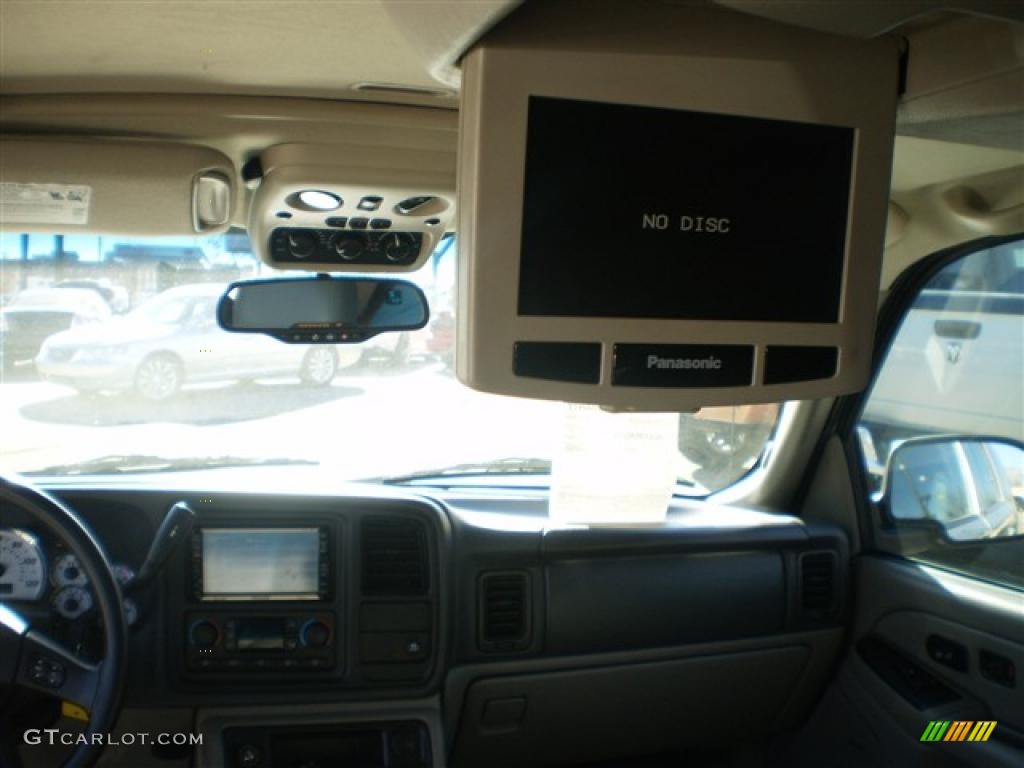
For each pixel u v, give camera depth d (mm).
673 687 3164
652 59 1503
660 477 3111
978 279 3002
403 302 2674
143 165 2475
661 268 1533
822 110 1587
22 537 2367
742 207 1566
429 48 1553
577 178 1486
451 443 3559
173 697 2750
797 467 3457
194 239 2963
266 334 2607
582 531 3025
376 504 2832
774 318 1599
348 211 2758
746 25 1545
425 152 2664
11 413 3342
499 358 1476
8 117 2529
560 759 3172
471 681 2957
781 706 3361
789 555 3254
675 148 1525
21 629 2088
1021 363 2850
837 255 1627
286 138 2627
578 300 1499
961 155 2441
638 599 3074
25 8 1924
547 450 3414
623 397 1530
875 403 3301
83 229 2520
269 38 2107
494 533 2965
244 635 2770
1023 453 2793
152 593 2732
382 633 2836
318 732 2783
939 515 3072
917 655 3021
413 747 2818
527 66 1462
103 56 2223
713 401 1578
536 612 2982
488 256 1463
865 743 3186
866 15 1475
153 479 2953
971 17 1618
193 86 2453
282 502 2789
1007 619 2684
